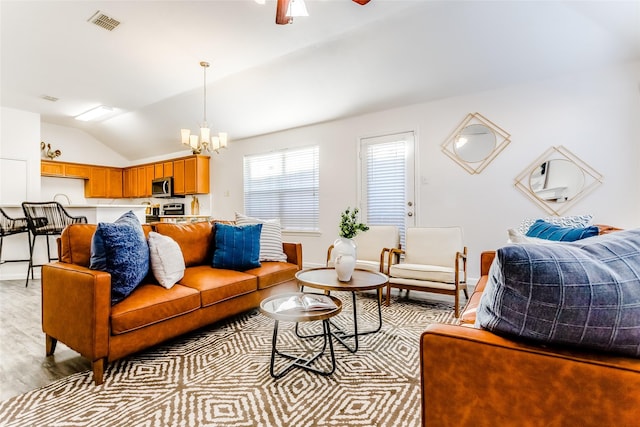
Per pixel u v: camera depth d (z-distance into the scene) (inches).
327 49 136.9
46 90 182.9
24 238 166.6
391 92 156.0
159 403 58.2
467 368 28.4
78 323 65.8
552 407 25.3
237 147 234.8
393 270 122.0
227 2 107.2
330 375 68.7
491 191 142.5
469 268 147.4
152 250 82.6
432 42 124.4
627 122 116.8
